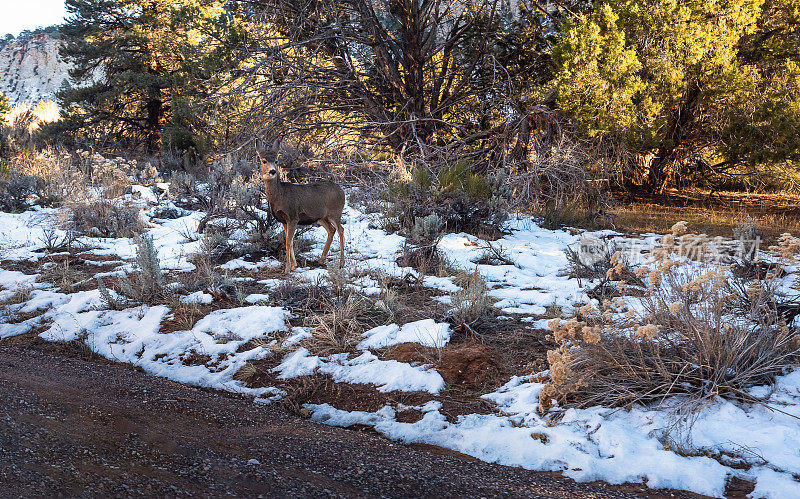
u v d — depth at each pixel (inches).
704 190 897.5
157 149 1208.8
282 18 855.1
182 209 545.3
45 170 601.9
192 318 280.5
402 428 188.1
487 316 274.1
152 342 264.7
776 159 722.2
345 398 212.5
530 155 687.7
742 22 751.1
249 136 770.8
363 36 820.0
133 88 1218.6
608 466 157.3
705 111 789.9
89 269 374.9
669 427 171.9
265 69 812.0
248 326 271.6
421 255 371.6
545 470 160.1
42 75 3427.7
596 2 781.3
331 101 856.3
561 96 699.4
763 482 144.6
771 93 734.5
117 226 468.8
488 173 617.0
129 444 144.6
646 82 738.8
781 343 195.6
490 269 372.5
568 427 178.1
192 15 1176.2
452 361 227.8
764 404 177.3
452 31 860.0
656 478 150.0
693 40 728.3
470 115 901.8
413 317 279.1
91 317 290.2
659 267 205.0
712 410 179.8
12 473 114.3
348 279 335.0
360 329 267.1
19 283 343.9
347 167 709.3
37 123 1219.2
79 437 142.8
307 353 243.9
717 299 200.2
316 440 166.7
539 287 333.7
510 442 173.5
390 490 135.5
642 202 775.1
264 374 232.4
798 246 211.5
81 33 1315.2
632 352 204.4
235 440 160.6
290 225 350.0
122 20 1302.9
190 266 374.9
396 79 824.9
